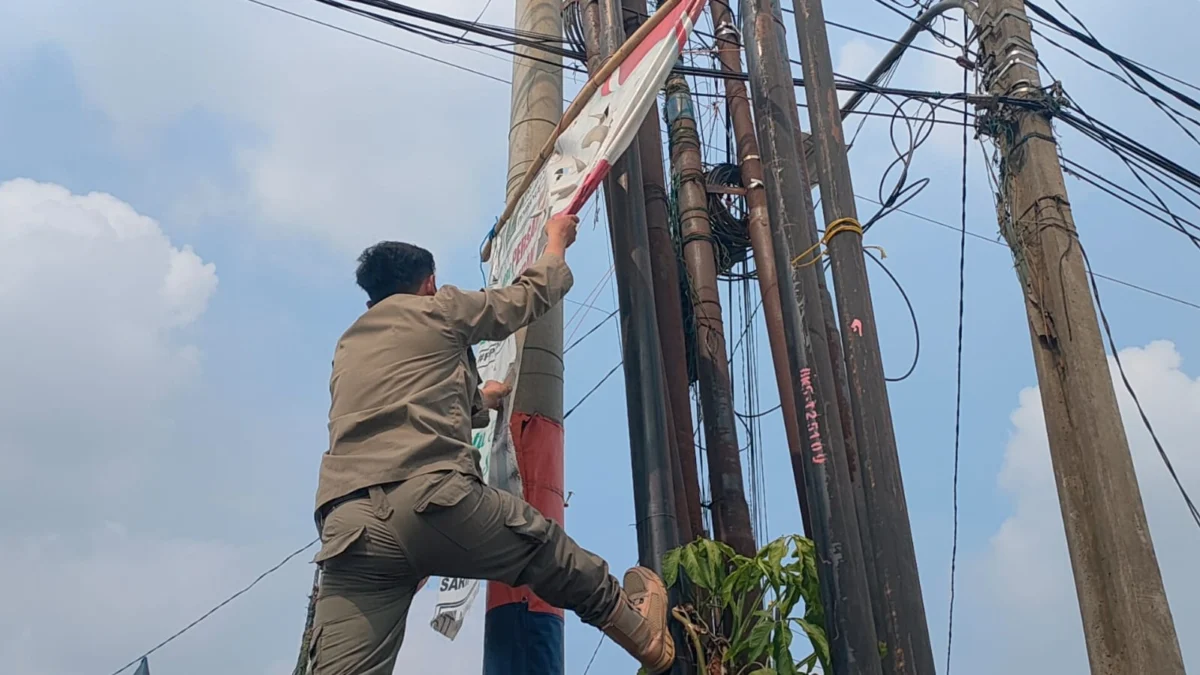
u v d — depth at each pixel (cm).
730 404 560
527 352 459
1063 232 521
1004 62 571
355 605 287
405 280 344
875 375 379
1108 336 512
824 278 455
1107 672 438
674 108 655
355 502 287
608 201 476
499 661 399
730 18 699
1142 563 444
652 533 392
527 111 533
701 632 366
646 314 440
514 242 442
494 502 295
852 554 350
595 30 545
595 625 319
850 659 334
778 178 419
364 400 301
